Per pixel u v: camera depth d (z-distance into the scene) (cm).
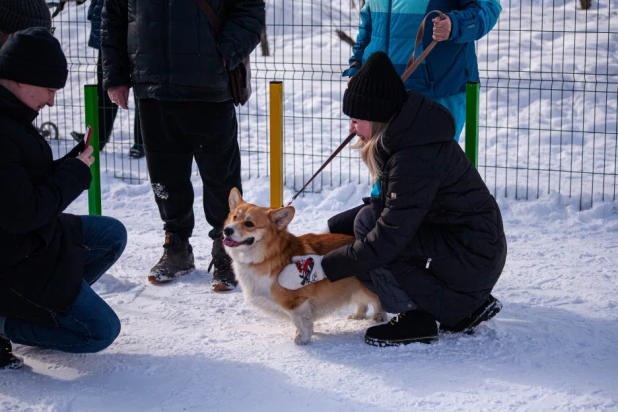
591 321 411
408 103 357
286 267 376
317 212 664
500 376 345
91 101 550
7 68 319
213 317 434
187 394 332
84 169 344
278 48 1238
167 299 465
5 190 313
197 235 610
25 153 325
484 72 1045
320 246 399
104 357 372
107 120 854
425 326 378
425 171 355
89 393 332
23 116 329
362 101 361
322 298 389
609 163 756
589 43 1116
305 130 911
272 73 1113
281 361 366
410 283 375
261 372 354
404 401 322
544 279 486
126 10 482
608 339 386
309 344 388
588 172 712
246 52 469
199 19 455
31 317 340
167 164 494
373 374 349
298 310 382
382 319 418
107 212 683
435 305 378
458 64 536
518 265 516
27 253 330
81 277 352
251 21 469
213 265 523
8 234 325
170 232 507
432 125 357
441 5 525
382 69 358
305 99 1014
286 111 981
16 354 375
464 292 378
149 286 490
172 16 452
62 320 346
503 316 421
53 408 317
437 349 376
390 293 382
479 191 374
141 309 448
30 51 319
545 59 1073
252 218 378
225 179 491
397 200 356
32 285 334
